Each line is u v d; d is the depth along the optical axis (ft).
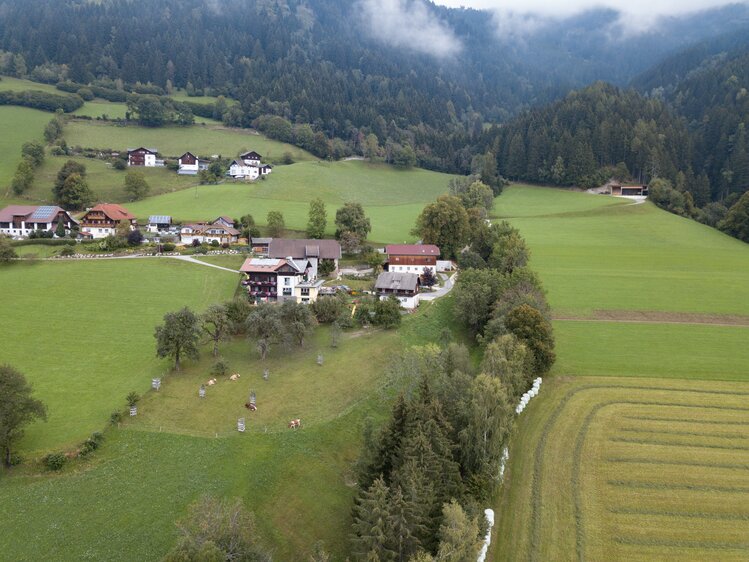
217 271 409.49
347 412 243.19
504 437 207.82
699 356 318.24
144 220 533.96
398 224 621.72
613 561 172.96
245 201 627.05
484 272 378.73
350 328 335.67
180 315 269.64
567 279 457.68
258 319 292.61
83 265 404.98
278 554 174.50
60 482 188.24
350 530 186.29
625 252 547.49
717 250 563.07
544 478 209.97
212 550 136.46
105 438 209.26
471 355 318.86
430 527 166.30
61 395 240.12
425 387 214.69
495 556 174.19
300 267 387.96
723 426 246.06
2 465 192.03
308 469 208.64
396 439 193.16
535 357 284.20
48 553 164.04
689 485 207.10
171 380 258.37
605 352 323.37
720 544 180.04
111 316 328.90
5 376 191.11
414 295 369.71
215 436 217.15
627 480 209.56
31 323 313.12
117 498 184.85
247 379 266.16
